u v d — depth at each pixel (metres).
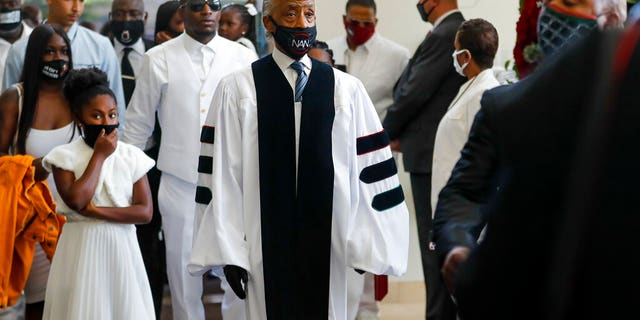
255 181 4.39
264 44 7.57
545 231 1.96
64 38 5.65
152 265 6.16
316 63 4.51
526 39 2.99
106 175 4.84
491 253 2.02
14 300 5.08
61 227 5.12
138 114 5.98
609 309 1.87
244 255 4.32
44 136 5.61
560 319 1.90
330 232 4.38
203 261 4.33
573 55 1.98
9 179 5.01
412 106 6.36
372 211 4.48
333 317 4.43
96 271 4.75
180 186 5.91
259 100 4.41
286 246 4.37
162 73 5.94
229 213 4.36
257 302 4.41
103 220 4.79
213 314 6.91
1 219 4.96
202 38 5.98
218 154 4.40
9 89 5.67
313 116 4.39
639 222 1.84
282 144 4.39
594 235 1.87
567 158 1.94
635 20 1.91
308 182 4.37
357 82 4.54
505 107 2.07
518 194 1.99
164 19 7.10
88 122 4.79
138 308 4.81
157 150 6.34
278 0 4.39
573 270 1.88
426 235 6.38
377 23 7.48
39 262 5.33
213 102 4.50
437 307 6.16
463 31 5.46
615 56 1.88
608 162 1.86
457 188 2.57
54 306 4.78
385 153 4.55
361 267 4.39
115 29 7.61
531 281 1.98
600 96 1.87
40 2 7.73
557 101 1.98
